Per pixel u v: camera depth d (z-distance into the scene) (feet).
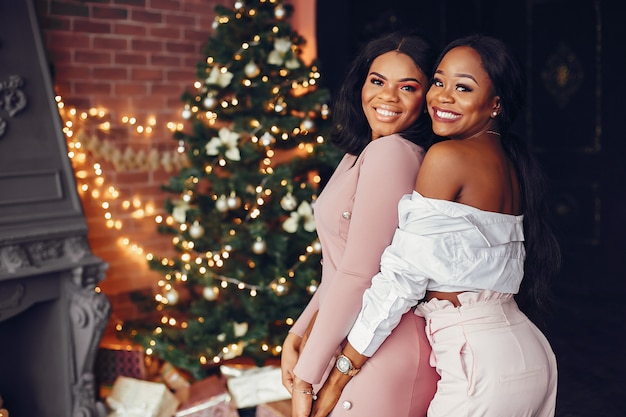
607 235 17.88
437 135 5.46
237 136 11.16
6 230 8.87
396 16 17.02
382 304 4.79
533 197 5.10
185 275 11.51
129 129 12.12
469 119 4.82
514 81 4.84
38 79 9.72
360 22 16.43
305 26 13.85
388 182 5.03
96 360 10.84
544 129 18.78
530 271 5.32
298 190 11.52
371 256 5.05
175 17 12.54
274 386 10.03
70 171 9.79
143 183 12.37
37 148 9.53
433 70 5.38
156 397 9.84
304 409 5.22
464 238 4.64
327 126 11.93
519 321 4.92
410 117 5.42
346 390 5.14
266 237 11.37
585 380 12.23
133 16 12.01
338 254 5.49
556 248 5.33
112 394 10.10
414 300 4.80
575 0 17.85
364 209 5.06
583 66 17.94
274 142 11.83
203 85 11.94
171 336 11.43
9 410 9.92
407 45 5.41
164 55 12.46
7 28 9.46
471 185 4.71
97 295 9.62
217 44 11.88
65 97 11.30
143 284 12.50
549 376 4.95
